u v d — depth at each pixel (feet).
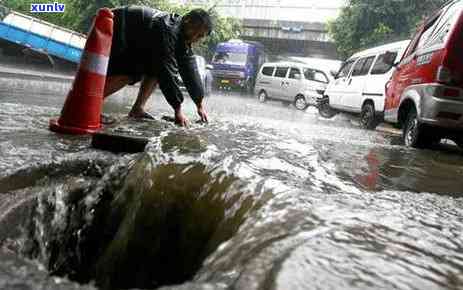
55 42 60.59
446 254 3.48
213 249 4.30
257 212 4.23
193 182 5.47
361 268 2.86
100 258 5.55
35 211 5.74
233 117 23.40
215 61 74.28
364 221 4.10
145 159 6.15
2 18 59.26
